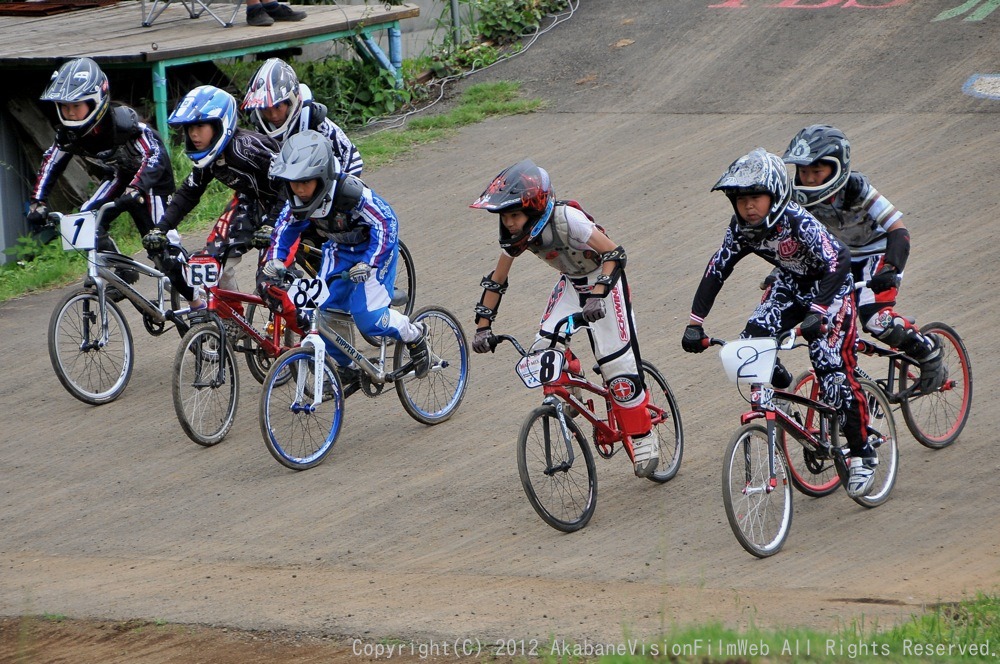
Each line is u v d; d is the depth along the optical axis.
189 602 9.52
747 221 9.40
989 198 17.80
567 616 8.71
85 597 9.78
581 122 24.16
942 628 7.74
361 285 12.20
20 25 27.75
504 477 11.80
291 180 11.35
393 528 10.87
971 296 14.84
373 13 27.27
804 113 22.73
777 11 28.66
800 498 11.02
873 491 10.68
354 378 12.63
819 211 10.87
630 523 10.59
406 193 21.58
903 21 26.73
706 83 25.16
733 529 9.49
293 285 11.88
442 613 8.94
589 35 29.12
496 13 29.80
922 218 17.45
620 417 10.70
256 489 11.95
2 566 10.61
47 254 21.97
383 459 12.50
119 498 11.96
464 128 24.98
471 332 15.55
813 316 9.44
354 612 9.09
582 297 10.51
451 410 13.47
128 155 14.46
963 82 22.97
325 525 11.03
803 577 9.27
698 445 12.13
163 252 13.70
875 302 10.80
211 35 24.75
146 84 25.53
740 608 8.59
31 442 13.49
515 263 17.95
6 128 24.47
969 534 9.82
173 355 16.05
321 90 27.03
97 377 15.11
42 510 11.80
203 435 12.98
